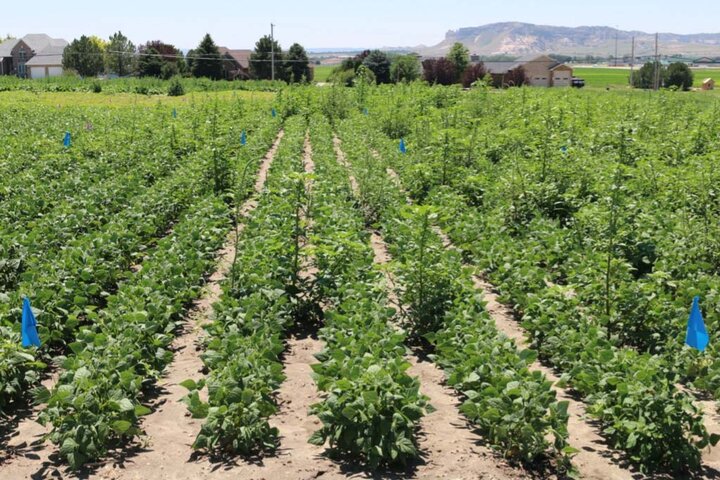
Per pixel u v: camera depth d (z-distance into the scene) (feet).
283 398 24.45
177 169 59.11
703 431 19.93
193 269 34.27
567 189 44.37
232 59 310.86
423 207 28.73
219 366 22.34
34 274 29.78
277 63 297.53
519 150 56.03
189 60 297.12
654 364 21.80
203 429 20.48
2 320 25.27
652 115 75.05
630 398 20.31
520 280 32.37
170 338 26.12
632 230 35.32
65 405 20.51
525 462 20.17
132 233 37.73
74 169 57.52
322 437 20.48
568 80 307.17
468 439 21.57
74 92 194.39
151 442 21.40
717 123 65.67
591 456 20.75
